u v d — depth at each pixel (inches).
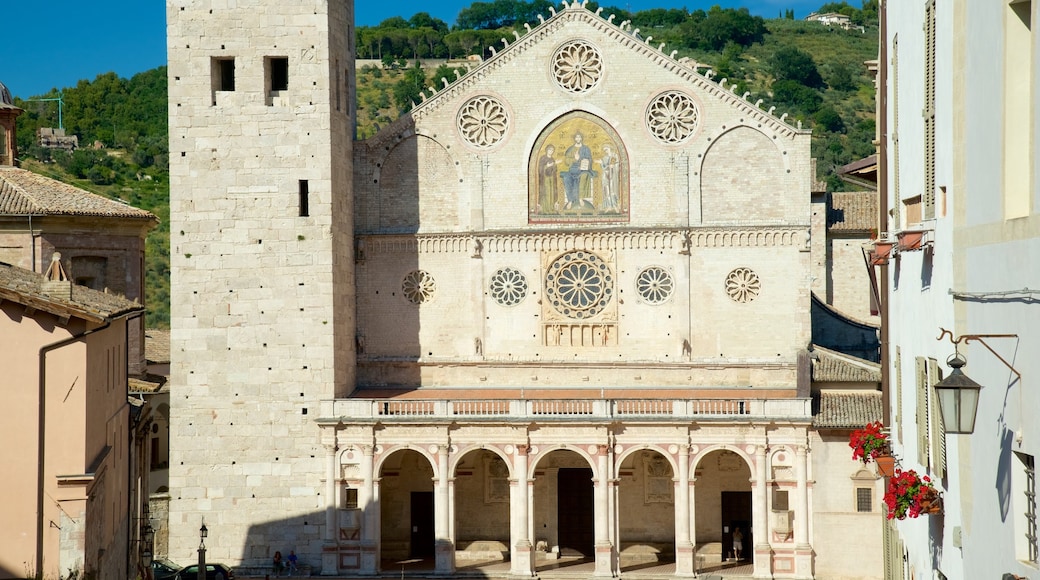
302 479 3154.5
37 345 1765.5
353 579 3083.2
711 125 3270.2
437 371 3356.3
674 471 3051.2
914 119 1520.7
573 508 3353.8
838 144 6737.2
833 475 2977.4
